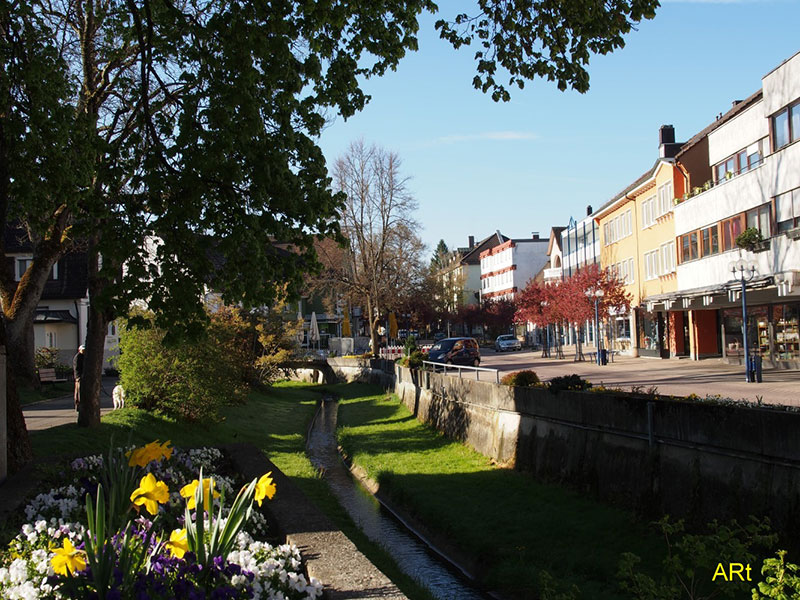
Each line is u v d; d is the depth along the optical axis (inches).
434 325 4306.1
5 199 450.6
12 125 467.8
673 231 1723.7
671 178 1731.1
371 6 446.9
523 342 3432.6
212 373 774.5
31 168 475.2
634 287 2058.3
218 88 401.1
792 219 1118.4
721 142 1401.3
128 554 172.4
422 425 1025.5
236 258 422.0
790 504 337.4
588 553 410.6
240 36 392.5
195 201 410.0
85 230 448.1
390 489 649.6
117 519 195.6
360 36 458.9
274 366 1449.3
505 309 3725.4
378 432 1011.3
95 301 417.1
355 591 194.5
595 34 450.0
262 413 1164.5
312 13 416.8
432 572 445.1
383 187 2210.9
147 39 460.4
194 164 403.9
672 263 1745.8
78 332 1796.3
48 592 186.7
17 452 387.9
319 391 1913.1
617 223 2234.3
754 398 696.4
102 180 460.8
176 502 291.7
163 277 414.6
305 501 302.4
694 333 1619.1
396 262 2228.1
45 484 337.4
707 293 1250.0
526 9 473.4
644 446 456.1
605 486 495.2
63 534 242.1
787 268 1101.7
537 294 2203.5
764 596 203.5
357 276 2242.9
